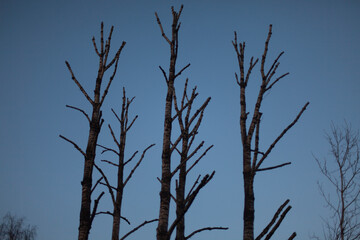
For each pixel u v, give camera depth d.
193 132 6.54
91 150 5.52
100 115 5.77
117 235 8.56
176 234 7.05
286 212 2.53
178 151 7.46
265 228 2.51
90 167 5.39
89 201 5.11
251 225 5.39
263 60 6.43
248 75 7.04
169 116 5.07
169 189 4.56
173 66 5.43
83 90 5.94
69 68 6.05
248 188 5.66
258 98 6.21
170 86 5.27
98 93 5.99
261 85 6.27
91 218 2.84
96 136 5.65
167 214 4.41
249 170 5.82
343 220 9.77
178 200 7.14
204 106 5.28
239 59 7.20
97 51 6.38
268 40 6.61
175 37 5.65
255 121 6.15
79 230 4.88
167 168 4.69
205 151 6.14
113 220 8.77
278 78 6.22
